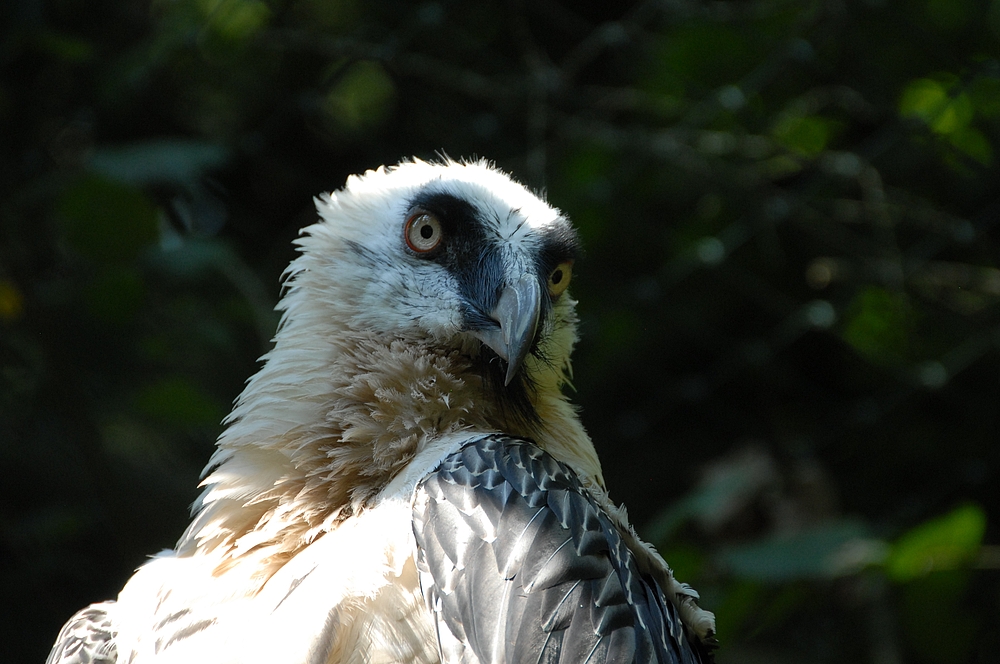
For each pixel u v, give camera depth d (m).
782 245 10.16
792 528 9.27
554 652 3.50
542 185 8.70
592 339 10.37
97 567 8.24
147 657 3.96
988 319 9.14
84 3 9.66
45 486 8.30
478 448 4.13
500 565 3.66
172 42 8.77
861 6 8.63
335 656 3.63
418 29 8.95
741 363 9.46
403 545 3.82
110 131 9.79
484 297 4.88
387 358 4.62
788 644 9.04
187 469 8.86
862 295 9.38
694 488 9.91
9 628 7.88
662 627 4.00
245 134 9.96
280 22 9.34
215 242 8.30
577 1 11.34
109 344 8.94
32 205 8.09
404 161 5.68
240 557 4.18
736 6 9.66
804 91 9.62
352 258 4.98
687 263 9.48
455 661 3.51
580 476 4.74
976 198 9.60
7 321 8.19
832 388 10.52
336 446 4.39
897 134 8.91
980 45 9.62
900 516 9.00
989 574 8.70
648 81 10.02
